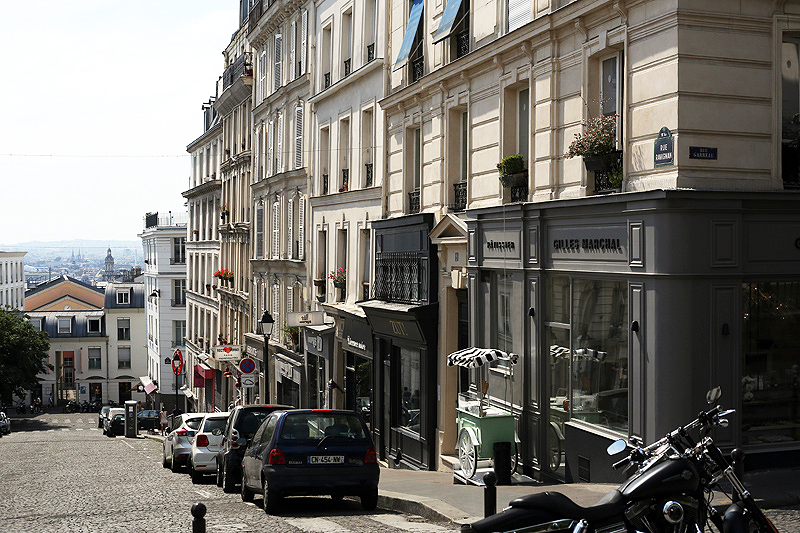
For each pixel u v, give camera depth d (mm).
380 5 24422
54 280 123688
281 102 36250
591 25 13805
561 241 14328
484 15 17750
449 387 19781
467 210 17719
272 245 37625
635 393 12102
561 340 14602
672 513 6035
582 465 13617
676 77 11648
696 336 11484
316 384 30812
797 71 12258
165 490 17266
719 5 11750
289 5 34156
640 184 12422
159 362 74688
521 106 16688
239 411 17125
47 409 99562
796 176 12211
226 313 49562
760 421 11992
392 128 23641
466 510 11375
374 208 25156
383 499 13320
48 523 12180
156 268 75812
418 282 20969
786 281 12102
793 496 10203
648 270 11781
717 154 11742
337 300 28438
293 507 13555
